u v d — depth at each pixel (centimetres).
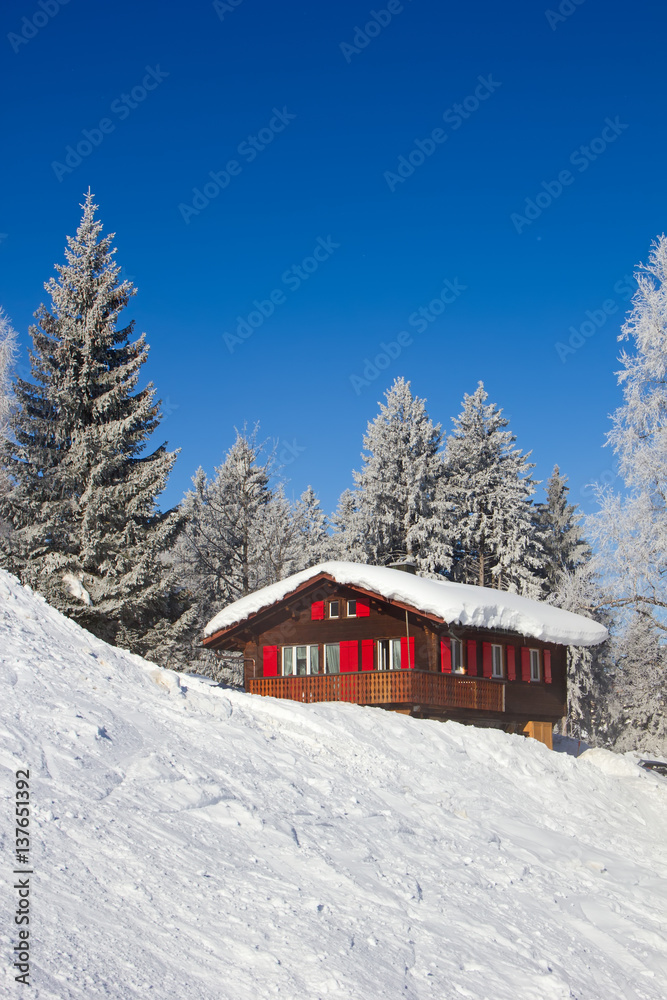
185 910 792
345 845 1158
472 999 857
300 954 790
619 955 1141
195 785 1102
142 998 625
